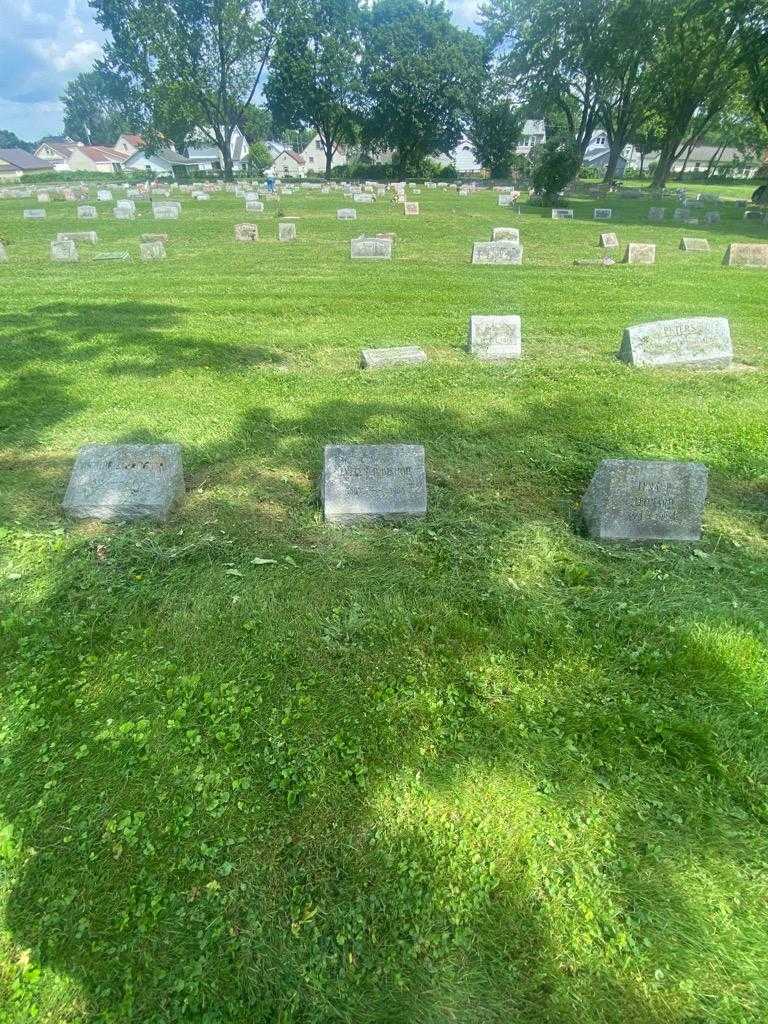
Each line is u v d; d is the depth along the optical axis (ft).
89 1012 6.37
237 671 10.44
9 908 7.22
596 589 12.32
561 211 86.99
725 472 17.13
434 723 9.48
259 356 26.37
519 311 34.04
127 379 23.40
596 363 25.79
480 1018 6.32
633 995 6.48
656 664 10.53
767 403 21.62
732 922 7.06
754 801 8.37
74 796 8.43
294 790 8.50
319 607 11.85
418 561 13.19
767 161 187.32
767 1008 6.40
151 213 89.76
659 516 13.78
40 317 31.91
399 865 7.63
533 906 7.22
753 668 10.42
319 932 7.00
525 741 9.20
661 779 8.64
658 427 19.53
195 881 7.48
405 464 14.71
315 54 184.96
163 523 14.52
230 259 51.67
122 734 9.30
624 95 131.34
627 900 7.27
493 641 11.11
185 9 159.02
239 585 12.34
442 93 185.88
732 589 12.44
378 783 8.59
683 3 105.40
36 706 9.73
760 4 99.40
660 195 128.36
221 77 173.27
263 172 221.66
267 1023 6.28
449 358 26.27
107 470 14.74
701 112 144.25
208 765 8.86
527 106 150.41
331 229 72.95
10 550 13.38
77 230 70.90
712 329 25.45
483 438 18.90
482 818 8.15
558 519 14.74
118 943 6.91
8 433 18.98
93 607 11.77
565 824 8.09
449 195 130.62
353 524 14.53
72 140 383.04
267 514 14.94
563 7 117.80
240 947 6.86
